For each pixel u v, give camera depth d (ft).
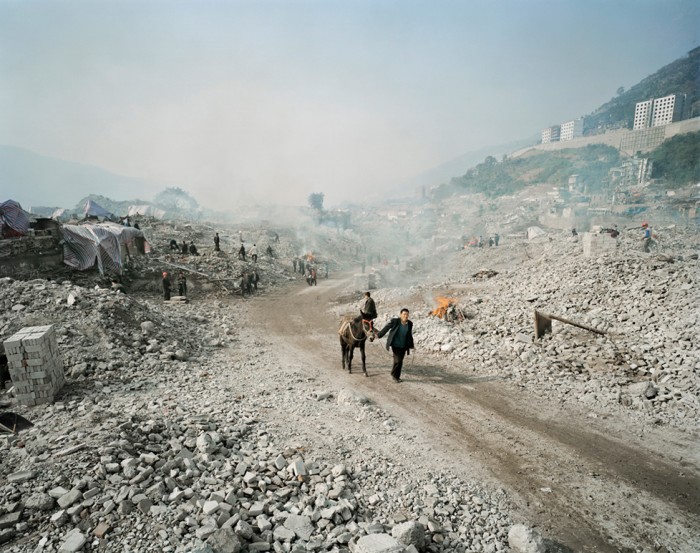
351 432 25.70
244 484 18.54
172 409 26.86
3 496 15.84
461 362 39.01
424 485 20.26
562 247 79.00
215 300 78.79
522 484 20.56
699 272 45.50
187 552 13.74
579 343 37.78
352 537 15.83
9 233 68.69
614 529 17.43
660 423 25.53
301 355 44.62
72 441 20.08
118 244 78.79
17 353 25.72
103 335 38.29
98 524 14.96
